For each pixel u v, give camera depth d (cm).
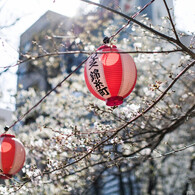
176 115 649
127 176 1038
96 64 369
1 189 518
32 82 1460
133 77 379
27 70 1181
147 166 1080
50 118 1047
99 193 983
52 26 1112
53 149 692
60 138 507
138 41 881
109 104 379
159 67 827
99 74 367
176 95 862
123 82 370
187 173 1103
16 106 1304
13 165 455
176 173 1109
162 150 1085
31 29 1232
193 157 1102
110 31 739
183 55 678
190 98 795
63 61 1238
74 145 511
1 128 1078
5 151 450
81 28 993
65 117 1014
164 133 627
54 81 1140
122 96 383
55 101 1082
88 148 494
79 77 1068
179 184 1139
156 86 431
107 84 367
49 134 938
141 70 964
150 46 857
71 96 948
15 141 466
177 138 1148
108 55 370
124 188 1057
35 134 972
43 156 814
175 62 907
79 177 731
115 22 914
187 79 829
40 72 1315
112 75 364
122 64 370
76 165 662
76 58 1342
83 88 1025
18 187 518
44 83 1388
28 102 1190
